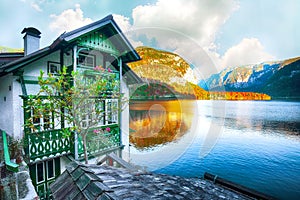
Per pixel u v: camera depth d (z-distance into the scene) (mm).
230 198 3008
